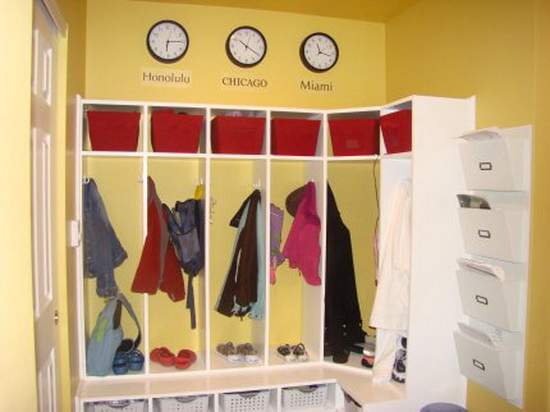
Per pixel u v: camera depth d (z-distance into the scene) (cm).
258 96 320
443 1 274
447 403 241
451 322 246
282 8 316
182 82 308
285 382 266
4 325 143
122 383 262
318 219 290
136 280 262
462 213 232
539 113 203
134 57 300
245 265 276
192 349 311
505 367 212
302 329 326
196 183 308
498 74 229
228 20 314
